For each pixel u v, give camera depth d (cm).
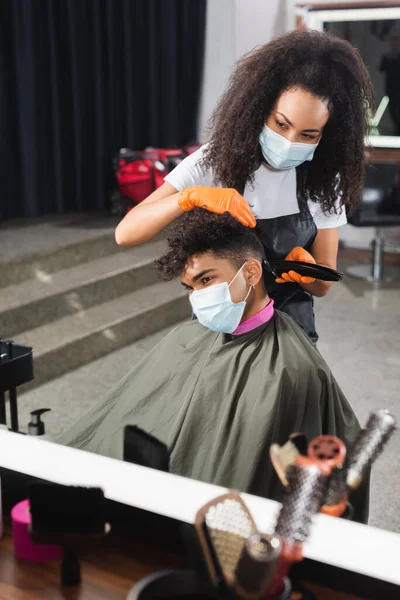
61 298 370
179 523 93
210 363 129
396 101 496
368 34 496
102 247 425
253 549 73
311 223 156
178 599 86
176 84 518
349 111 141
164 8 500
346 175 148
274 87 138
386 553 86
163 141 526
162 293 413
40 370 328
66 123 472
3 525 99
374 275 487
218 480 121
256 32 514
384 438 78
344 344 371
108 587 89
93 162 490
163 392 131
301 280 148
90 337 354
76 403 307
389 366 342
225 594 79
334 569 86
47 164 468
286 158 142
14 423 204
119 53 491
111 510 97
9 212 454
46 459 105
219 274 124
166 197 146
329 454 72
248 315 130
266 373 124
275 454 78
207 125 157
